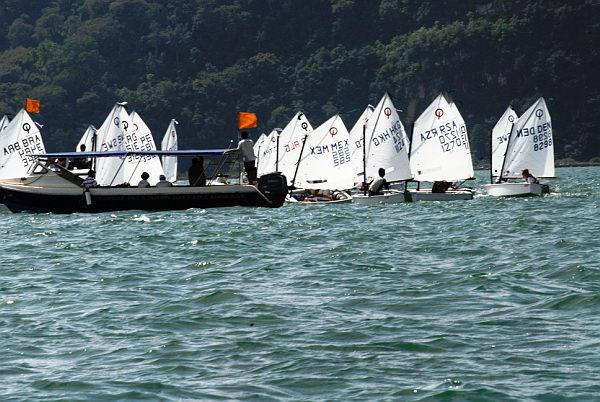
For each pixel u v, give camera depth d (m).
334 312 73.31
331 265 97.00
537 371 57.38
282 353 61.94
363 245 114.62
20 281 91.12
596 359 59.28
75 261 104.00
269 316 72.06
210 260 102.56
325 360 60.34
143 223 146.62
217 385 56.12
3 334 68.69
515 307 73.94
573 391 53.69
